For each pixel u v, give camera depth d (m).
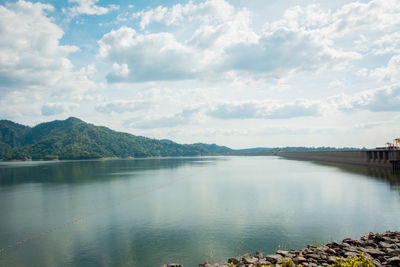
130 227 30.62
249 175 88.88
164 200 46.41
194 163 196.00
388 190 51.53
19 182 80.25
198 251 23.36
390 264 16.73
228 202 43.25
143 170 124.75
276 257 18.91
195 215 35.19
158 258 22.17
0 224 32.78
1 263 21.72
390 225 29.50
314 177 77.19
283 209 37.62
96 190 60.03
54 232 29.42
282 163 163.38
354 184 60.69
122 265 21.03
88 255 23.05
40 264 21.44
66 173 111.75
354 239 24.50
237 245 24.48
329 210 36.59
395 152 91.62
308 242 24.97
